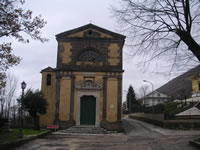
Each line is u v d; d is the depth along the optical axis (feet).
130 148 41.93
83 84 81.76
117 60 83.51
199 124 78.89
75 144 47.55
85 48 84.12
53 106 82.38
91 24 85.25
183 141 49.03
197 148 38.22
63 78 82.33
